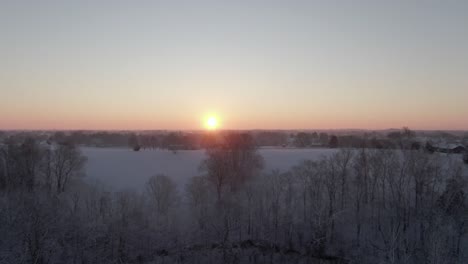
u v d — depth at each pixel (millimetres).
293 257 60375
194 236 63344
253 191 71312
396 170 65438
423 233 56625
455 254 51688
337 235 62812
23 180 75750
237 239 64812
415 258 53000
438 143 124750
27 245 47594
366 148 99812
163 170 111125
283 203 71812
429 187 60781
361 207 68375
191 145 186750
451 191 57000
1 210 49344
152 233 61938
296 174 78188
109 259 55438
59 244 53406
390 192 68562
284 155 134125
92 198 67312
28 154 80062
